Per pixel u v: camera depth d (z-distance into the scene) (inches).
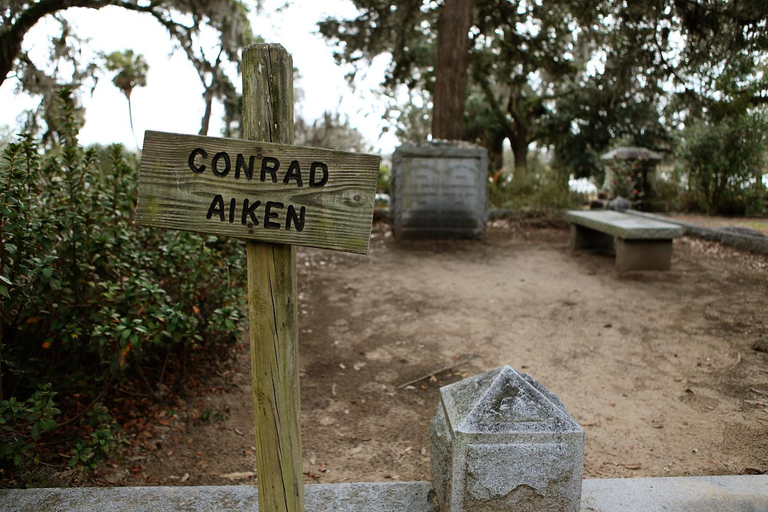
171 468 121.4
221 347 167.9
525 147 834.2
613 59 400.8
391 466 124.2
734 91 343.3
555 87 719.1
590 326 203.6
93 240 129.3
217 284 158.9
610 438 129.6
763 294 226.8
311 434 138.6
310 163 65.4
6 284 103.5
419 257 316.5
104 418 119.0
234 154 66.2
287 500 73.6
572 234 328.8
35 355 127.1
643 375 161.9
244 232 67.1
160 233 163.2
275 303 69.3
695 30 327.3
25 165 129.3
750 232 314.0
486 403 80.6
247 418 144.4
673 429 131.8
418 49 541.0
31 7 227.6
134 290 126.6
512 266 294.7
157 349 152.2
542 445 78.0
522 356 179.9
